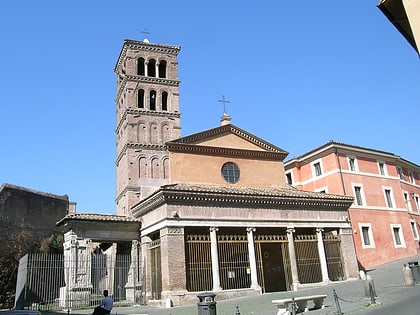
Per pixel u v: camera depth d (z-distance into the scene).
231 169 33.09
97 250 37.72
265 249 34.12
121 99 53.31
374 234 40.88
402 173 49.62
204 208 26.67
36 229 39.59
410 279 21.34
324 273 29.70
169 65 53.50
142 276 28.64
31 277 27.23
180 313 19.47
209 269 25.92
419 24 11.28
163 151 48.28
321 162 43.16
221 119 37.97
